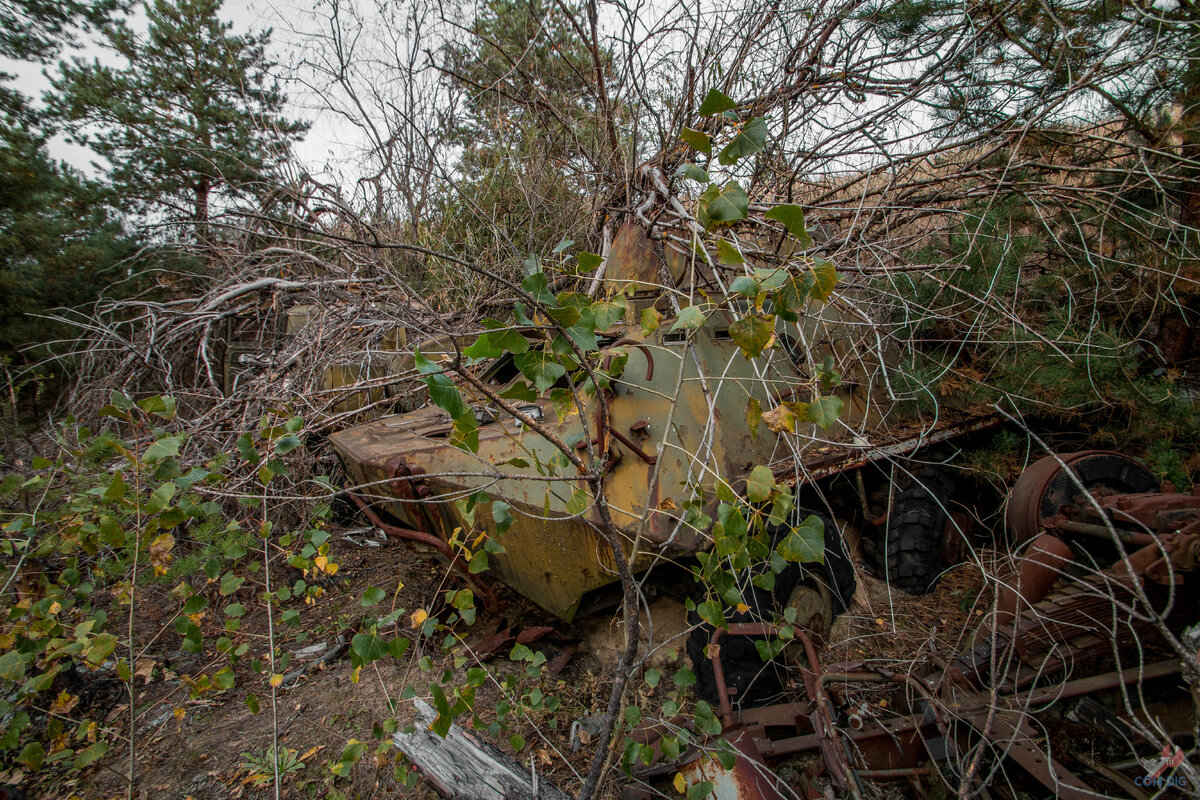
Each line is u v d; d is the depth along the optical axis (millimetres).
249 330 6004
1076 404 3621
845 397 3703
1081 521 2850
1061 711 2342
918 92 3488
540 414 3139
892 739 2379
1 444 4164
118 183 9875
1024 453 3982
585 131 5480
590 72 5633
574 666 3311
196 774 2758
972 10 3457
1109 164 3895
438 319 4508
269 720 3082
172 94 9914
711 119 3457
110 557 3527
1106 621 2609
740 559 1772
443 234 6465
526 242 6254
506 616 3627
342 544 5109
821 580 3076
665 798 2178
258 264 5797
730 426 2910
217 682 2588
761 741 2424
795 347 3465
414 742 2467
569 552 2680
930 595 3824
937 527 3805
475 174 7145
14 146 9211
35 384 6203
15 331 8195
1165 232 3666
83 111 9555
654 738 2471
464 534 3070
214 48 9789
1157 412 3588
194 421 4016
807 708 2611
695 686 2889
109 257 9055
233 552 2908
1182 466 3504
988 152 3496
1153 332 4121
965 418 3988
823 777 2330
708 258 1878
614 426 2701
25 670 2484
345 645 3631
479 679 2182
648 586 2988
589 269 1925
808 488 3545
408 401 5430
